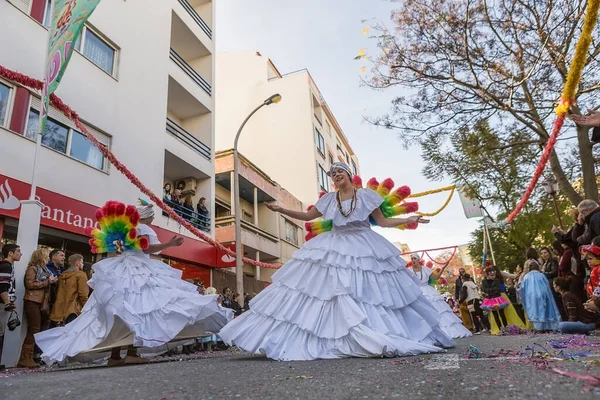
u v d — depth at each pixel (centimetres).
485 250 1462
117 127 1154
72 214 951
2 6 872
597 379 163
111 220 468
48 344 433
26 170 873
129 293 433
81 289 642
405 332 342
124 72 1211
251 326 357
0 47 860
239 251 1331
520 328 841
